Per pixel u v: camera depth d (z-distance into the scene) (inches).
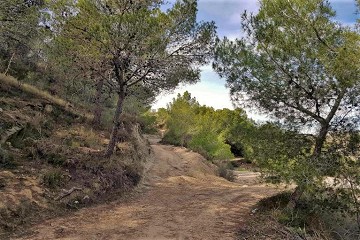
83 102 884.0
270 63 408.8
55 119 646.5
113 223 357.7
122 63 512.7
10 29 491.2
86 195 416.5
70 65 550.3
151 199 492.7
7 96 609.3
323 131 404.2
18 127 487.5
